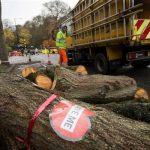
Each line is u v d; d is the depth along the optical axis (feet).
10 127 10.41
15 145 10.80
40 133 9.57
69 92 17.80
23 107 10.28
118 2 32.76
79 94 17.61
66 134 9.21
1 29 43.98
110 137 9.28
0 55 44.01
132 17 31.17
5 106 10.57
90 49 42.91
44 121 9.70
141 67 42.91
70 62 52.85
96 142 9.08
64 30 48.65
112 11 34.24
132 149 8.95
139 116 13.26
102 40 37.76
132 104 13.99
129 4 31.01
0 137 11.80
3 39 44.16
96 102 17.63
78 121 9.62
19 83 12.01
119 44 34.04
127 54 35.55
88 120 9.84
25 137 9.92
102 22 37.06
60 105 10.31
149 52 35.32
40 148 9.64
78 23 46.70
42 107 10.18
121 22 32.68
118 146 9.00
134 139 9.34
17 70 27.20
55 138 9.30
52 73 20.99
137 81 32.01
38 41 293.23
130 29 31.42
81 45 45.60
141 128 10.22
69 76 18.48
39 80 19.36
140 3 31.89
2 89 11.27
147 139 9.45
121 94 17.87
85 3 42.32
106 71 38.40
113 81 18.17
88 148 9.00
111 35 35.29
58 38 43.73
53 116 9.78
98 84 17.75
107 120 10.23
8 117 10.40
